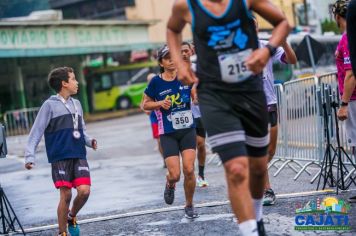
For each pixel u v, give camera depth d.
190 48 11.38
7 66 64.94
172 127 10.90
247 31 7.18
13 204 15.56
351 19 8.85
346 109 11.25
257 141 7.57
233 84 7.18
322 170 12.92
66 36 63.03
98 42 66.19
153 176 18.31
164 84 10.90
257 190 8.02
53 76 10.34
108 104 73.56
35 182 19.75
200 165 15.28
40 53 59.88
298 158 16.09
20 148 36.75
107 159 25.20
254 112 7.33
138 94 73.38
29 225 12.46
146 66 73.56
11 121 53.81
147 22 71.06
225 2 7.08
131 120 55.44
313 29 42.06
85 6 84.56
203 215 11.41
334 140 14.91
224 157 6.99
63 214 10.28
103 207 13.65
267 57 6.93
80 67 69.00
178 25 7.56
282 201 11.89
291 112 16.42
